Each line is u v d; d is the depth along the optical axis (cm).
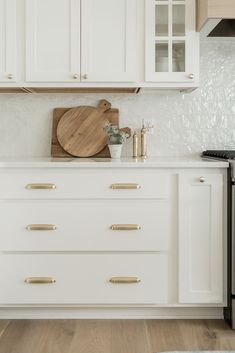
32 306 272
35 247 268
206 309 276
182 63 296
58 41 293
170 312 276
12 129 330
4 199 268
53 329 258
